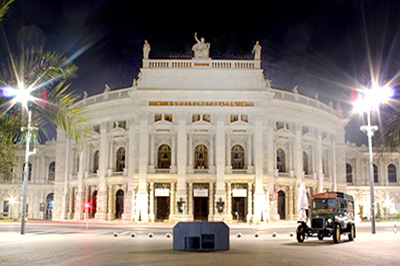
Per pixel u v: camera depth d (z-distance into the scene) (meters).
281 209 67.69
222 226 24.72
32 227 50.16
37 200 81.75
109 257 20.88
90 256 21.27
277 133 67.69
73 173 73.88
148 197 62.72
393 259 20.83
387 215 80.75
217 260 19.78
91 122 70.56
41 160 82.81
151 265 18.16
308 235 30.80
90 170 70.81
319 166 73.00
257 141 62.78
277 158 68.88
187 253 22.66
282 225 57.41
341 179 79.38
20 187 81.50
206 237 24.59
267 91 63.22
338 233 29.88
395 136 14.69
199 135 64.31
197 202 64.06
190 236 24.39
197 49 64.81
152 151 63.53
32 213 81.19
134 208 62.56
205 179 62.94
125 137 66.94
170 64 64.31
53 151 82.69
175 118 63.78
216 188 61.94
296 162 68.94
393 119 14.70
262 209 61.16
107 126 68.88
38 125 14.42
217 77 64.06
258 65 64.25
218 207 61.09
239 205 63.84
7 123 13.73
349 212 34.44
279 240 32.28
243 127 63.56
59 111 13.61
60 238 33.22
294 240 32.34
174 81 63.84
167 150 65.00
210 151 63.72
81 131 14.09
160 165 64.62
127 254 22.14
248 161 63.59
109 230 45.34
